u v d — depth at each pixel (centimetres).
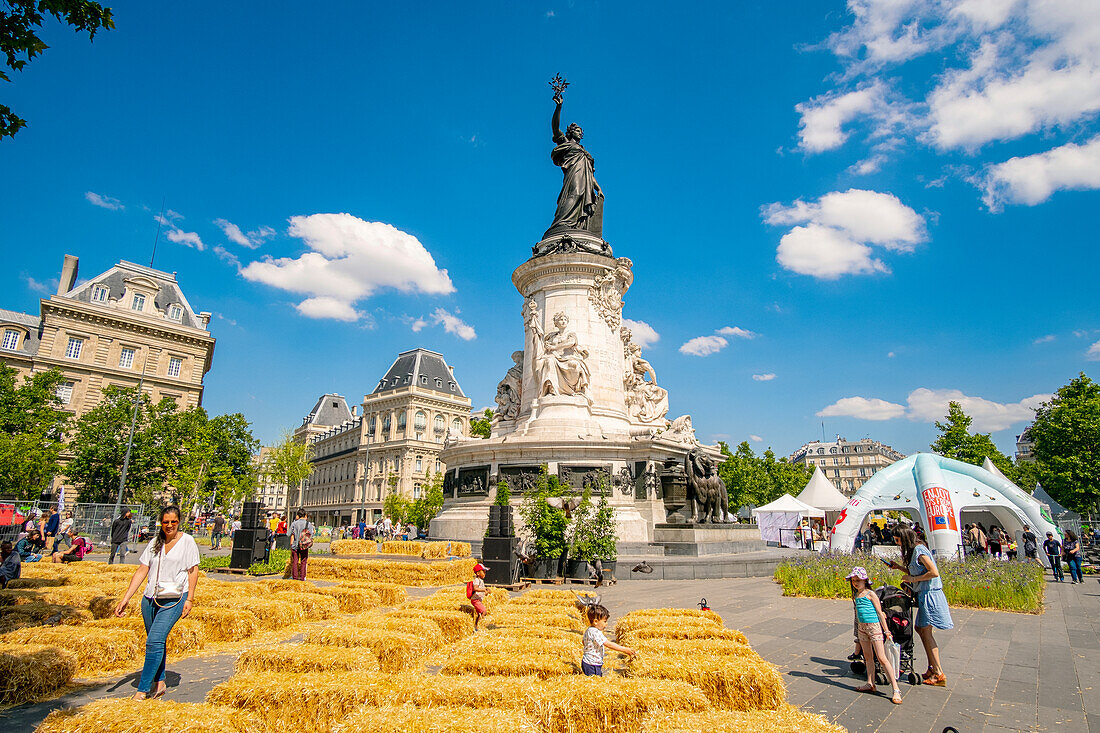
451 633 875
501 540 1456
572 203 2986
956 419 4359
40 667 619
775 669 604
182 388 5947
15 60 754
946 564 1503
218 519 3288
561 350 2472
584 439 2208
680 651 667
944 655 888
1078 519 3828
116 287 6034
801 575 1460
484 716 456
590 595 1099
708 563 1766
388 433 8644
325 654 618
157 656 598
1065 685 729
